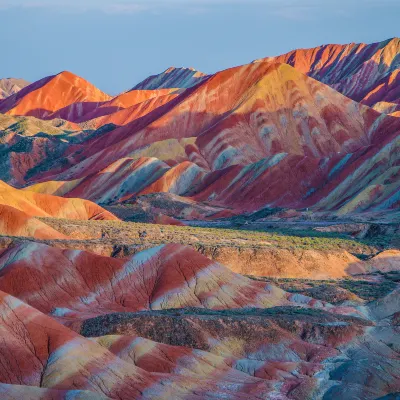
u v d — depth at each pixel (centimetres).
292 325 14262
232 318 13988
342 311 16888
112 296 16462
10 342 10694
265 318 14312
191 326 13575
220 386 11644
